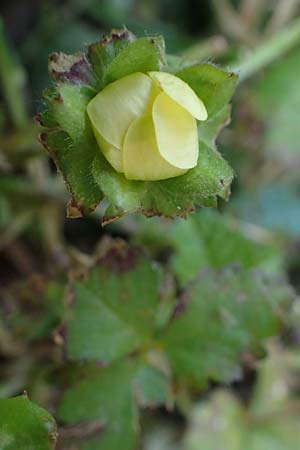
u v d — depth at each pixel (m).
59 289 0.15
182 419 0.17
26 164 0.16
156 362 0.14
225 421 0.17
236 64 0.16
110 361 0.14
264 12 0.18
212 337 0.14
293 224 0.18
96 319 0.14
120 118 0.10
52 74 0.11
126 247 0.13
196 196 0.11
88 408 0.13
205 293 0.14
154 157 0.11
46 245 0.16
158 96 0.10
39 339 0.15
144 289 0.14
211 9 0.18
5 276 0.17
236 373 0.14
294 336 0.16
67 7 0.17
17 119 0.16
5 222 0.16
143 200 0.11
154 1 0.18
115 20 0.17
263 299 0.14
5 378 0.15
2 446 0.11
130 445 0.13
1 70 0.16
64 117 0.11
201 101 0.11
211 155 0.11
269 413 0.17
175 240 0.16
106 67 0.11
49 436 0.11
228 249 0.16
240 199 0.18
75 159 0.11
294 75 0.18
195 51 0.17
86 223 0.17
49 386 0.14
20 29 0.17
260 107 0.17
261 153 0.17
